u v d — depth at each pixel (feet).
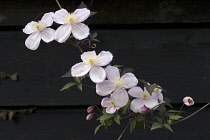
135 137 2.71
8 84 2.79
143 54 2.80
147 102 2.34
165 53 2.79
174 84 2.75
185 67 2.77
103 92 2.23
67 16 2.34
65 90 2.77
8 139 2.74
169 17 2.81
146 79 2.76
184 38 2.81
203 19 2.81
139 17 2.81
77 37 2.32
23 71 2.80
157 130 2.71
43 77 2.79
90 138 2.73
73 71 2.24
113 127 2.72
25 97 2.77
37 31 2.36
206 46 2.80
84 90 2.76
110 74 2.25
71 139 2.74
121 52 2.80
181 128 2.71
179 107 2.73
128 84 2.24
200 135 2.70
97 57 2.25
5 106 2.78
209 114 2.71
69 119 2.76
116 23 2.81
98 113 2.75
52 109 2.77
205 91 2.74
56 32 2.33
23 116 2.77
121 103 2.24
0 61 2.81
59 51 2.81
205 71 2.76
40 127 2.75
